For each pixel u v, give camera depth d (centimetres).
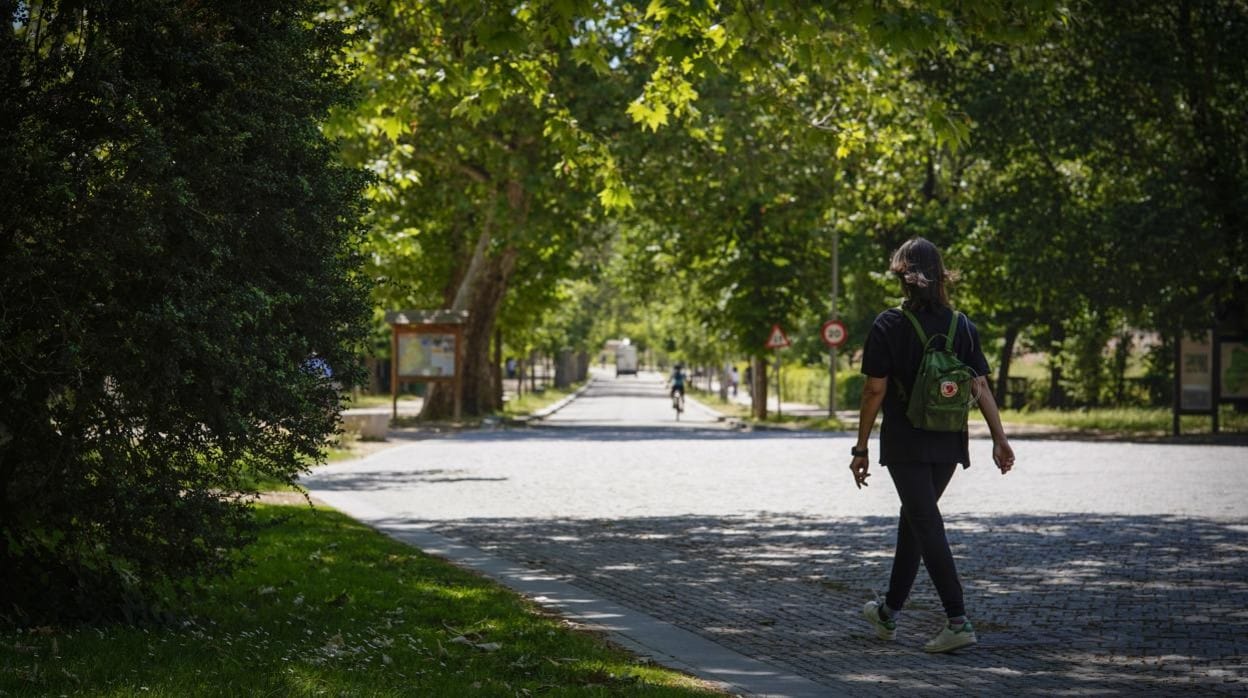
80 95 796
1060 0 1262
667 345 11719
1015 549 1512
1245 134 4144
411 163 4719
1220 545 1543
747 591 1226
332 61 965
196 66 830
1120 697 797
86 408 829
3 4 793
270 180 866
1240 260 4128
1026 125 4119
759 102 1797
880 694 801
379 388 9431
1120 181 4319
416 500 2128
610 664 862
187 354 810
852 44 1427
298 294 896
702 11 1324
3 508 870
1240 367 4094
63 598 892
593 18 1428
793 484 2470
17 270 785
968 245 4775
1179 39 4119
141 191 802
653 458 3222
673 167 4194
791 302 5812
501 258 5459
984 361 941
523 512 1955
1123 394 5631
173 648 812
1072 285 4222
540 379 15175
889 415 933
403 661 847
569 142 1845
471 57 1727
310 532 1555
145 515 856
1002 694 803
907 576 970
